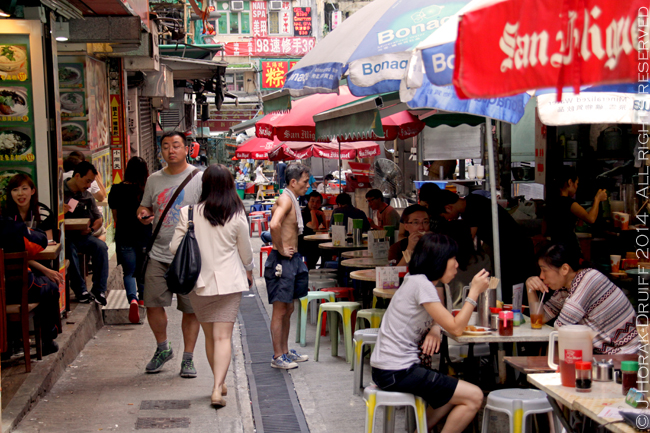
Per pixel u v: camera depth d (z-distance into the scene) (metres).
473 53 2.49
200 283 5.40
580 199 8.00
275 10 48.44
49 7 6.91
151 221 6.33
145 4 10.39
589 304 4.26
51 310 6.06
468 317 4.17
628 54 2.08
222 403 5.43
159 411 5.31
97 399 5.57
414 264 4.35
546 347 4.89
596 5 2.16
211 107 33.91
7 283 5.50
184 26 18.66
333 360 7.33
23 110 6.82
